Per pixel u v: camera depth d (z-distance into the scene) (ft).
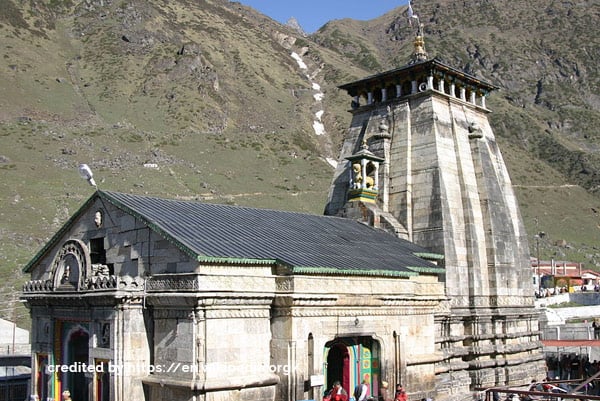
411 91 155.43
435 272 123.85
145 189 513.45
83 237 116.67
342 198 159.02
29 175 493.77
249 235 110.52
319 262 104.22
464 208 146.20
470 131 155.53
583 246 580.30
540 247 552.41
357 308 107.96
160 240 101.24
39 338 119.75
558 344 174.29
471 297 141.08
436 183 143.64
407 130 151.43
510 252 149.79
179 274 95.25
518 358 147.23
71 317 111.86
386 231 143.33
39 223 394.52
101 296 101.14
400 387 103.30
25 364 172.76
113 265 109.50
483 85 165.07
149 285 100.63
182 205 119.14
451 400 126.00
